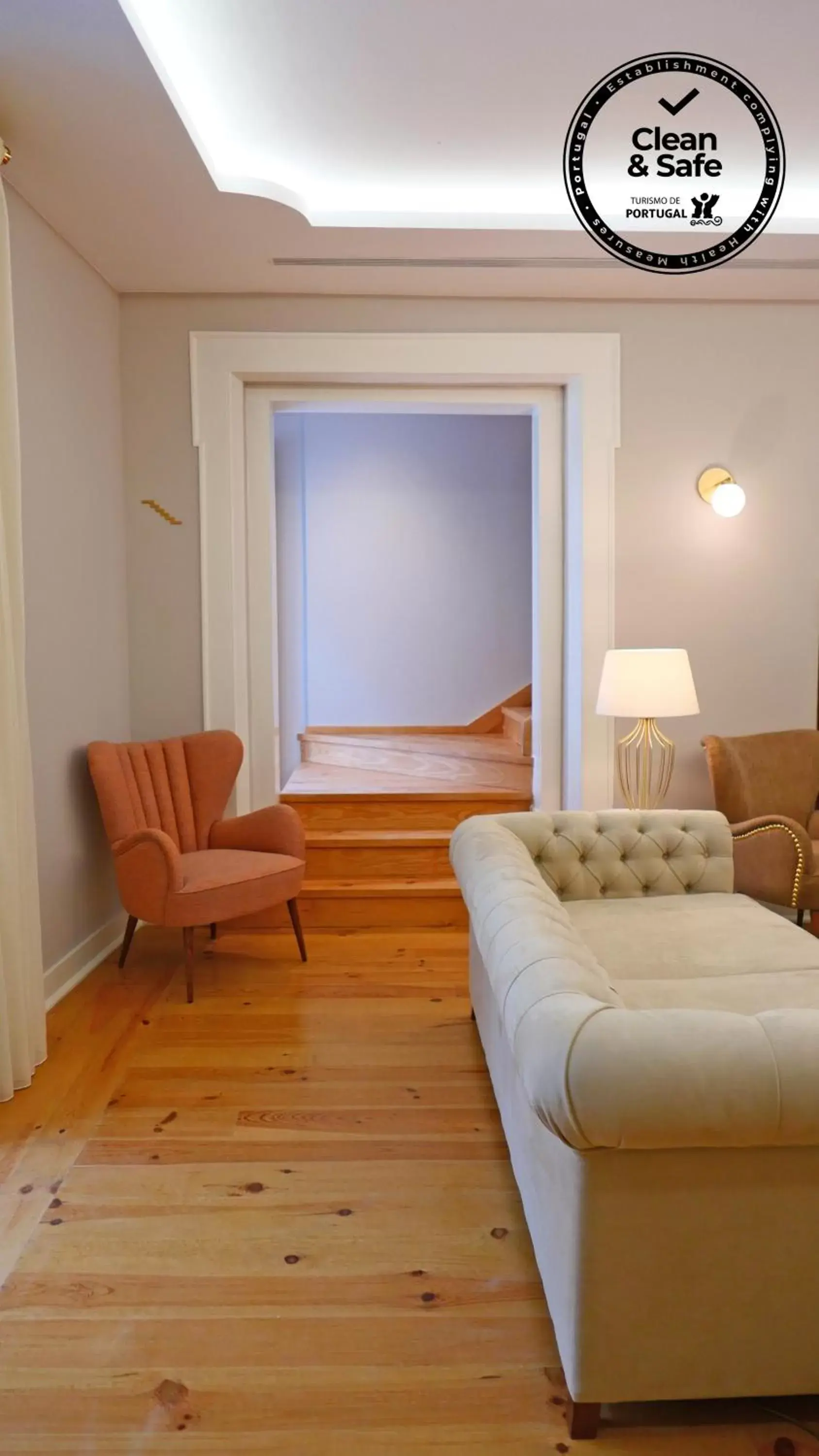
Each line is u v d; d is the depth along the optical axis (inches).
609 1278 52.8
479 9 90.4
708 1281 53.2
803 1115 48.6
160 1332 63.7
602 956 91.4
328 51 96.5
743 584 158.4
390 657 221.8
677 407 155.3
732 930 98.3
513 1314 65.4
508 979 60.9
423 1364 60.8
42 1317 65.2
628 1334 53.4
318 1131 90.2
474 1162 84.9
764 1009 78.1
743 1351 53.9
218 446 151.7
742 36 95.3
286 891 133.3
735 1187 52.4
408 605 221.0
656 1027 50.3
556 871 111.3
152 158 106.3
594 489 155.1
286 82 102.1
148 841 120.9
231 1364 60.8
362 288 147.3
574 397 156.5
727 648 158.9
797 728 160.1
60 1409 57.3
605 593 156.6
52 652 124.3
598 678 157.5
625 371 154.3
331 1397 58.1
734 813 148.1
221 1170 83.5
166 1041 110.8
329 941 147.5
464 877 93.2
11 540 100.0
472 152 117.9
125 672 152.9
